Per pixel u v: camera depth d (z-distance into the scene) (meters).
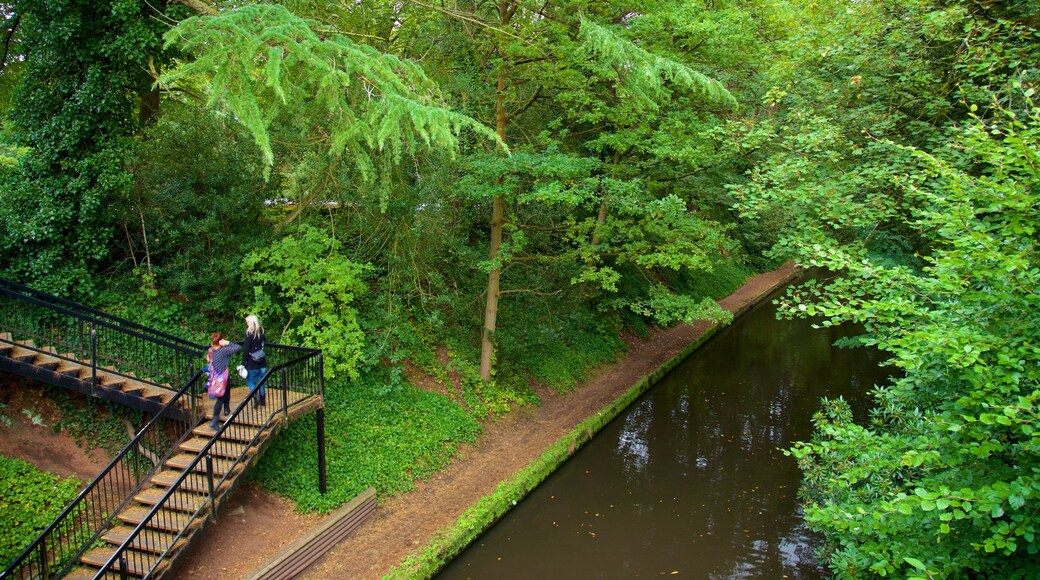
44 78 10.20
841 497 7.77
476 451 12.23
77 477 8.21
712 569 9.51
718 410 16.41
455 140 7.05
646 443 14.31
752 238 19.73
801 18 11.95
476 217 15.61
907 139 9.41
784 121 11.20
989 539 4.11
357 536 9.14
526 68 12.50
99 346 9.48
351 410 11.16
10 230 9.70
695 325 24.20
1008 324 4.63
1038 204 4.70
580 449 13.58
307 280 11.27
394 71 8.16
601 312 19.39
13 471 7.84
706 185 16.98
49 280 9.68
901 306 5.23
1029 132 4.56
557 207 15.04
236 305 11.32
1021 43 8.51
